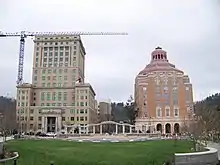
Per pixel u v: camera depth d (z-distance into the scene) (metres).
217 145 70.81
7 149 46.41
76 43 193.00
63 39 193.25
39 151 45.53
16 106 177.50
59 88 182.75
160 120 149.88
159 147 54.22
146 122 150.88
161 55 175.38
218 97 130.12
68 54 192.00
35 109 177.12
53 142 68.44
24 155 40.53
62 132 149.38
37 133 147.00
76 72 188.62
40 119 175.38
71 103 180.12
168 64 170.75
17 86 180.38
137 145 59.16
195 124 76.69
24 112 176.88
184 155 37.34
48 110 174.38
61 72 189.50
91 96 188.38
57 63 191.38
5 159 32.91
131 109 172.50
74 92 180.62
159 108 152.38
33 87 184.00
